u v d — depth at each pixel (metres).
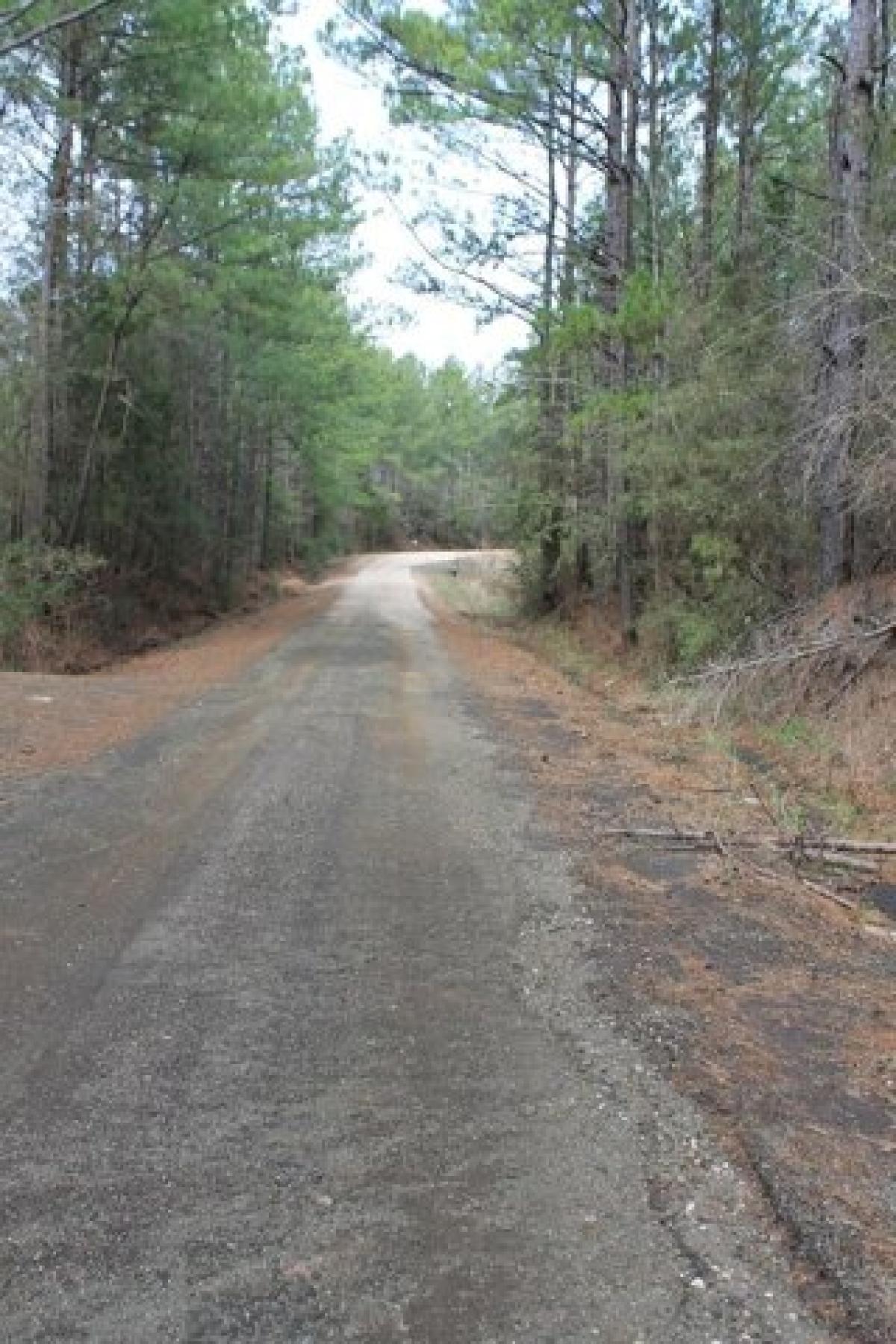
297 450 50.59
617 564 20.02
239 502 39.50
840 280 10.42
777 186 15.40
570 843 7.01
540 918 5.61
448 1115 3.70
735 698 11.50
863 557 11.87
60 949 5.04
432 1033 4.30
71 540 23.52
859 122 11.14
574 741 10.76
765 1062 4.12
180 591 30.38
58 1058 4.02
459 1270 2.91
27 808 7.50
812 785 8.93
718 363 13.20
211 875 6.17
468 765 9.34
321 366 36.75
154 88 20.56
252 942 5.20
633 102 17.33
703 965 5.06
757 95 19.31
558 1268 2.93
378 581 48.31
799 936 5.51
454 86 16.66
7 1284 2.80
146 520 28.41
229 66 21.00
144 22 18.88
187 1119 3.62
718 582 13.67
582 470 21.50
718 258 16.81
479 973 4.89
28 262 21.94
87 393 25.36
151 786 8.24
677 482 14.16
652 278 15.01
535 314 19.19
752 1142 3.56
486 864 6.51
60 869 6.19
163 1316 2.70
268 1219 3.10
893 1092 3.94
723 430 13.06
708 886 6.24
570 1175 3.36
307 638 21.52
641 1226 3.12
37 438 21.11
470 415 48.97
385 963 4.98
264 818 7.40
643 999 4.63
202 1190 3.23
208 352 31.62
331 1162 3.40
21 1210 3.12
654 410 14.13
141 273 21.98
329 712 11.98
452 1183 3.30
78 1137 3.50
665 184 20.42
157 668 17.39
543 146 17.72
